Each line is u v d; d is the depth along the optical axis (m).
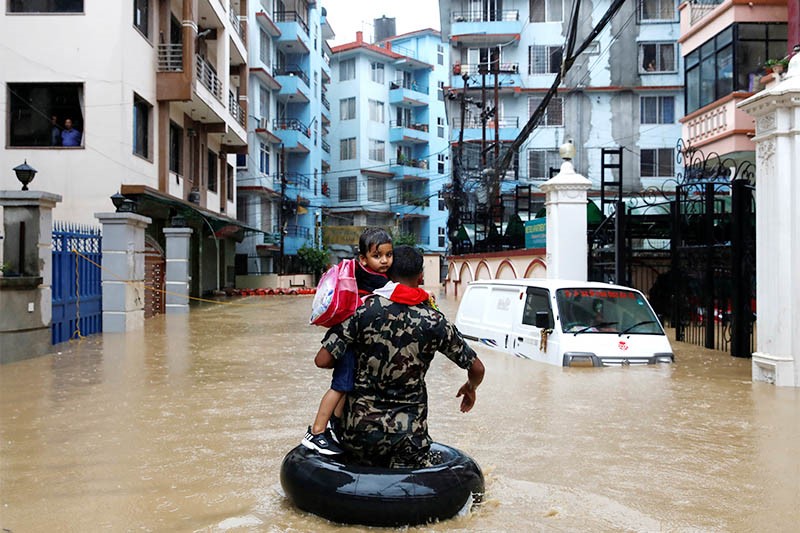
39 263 10.91
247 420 6.37
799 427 6.13
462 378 8.70
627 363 9.38
